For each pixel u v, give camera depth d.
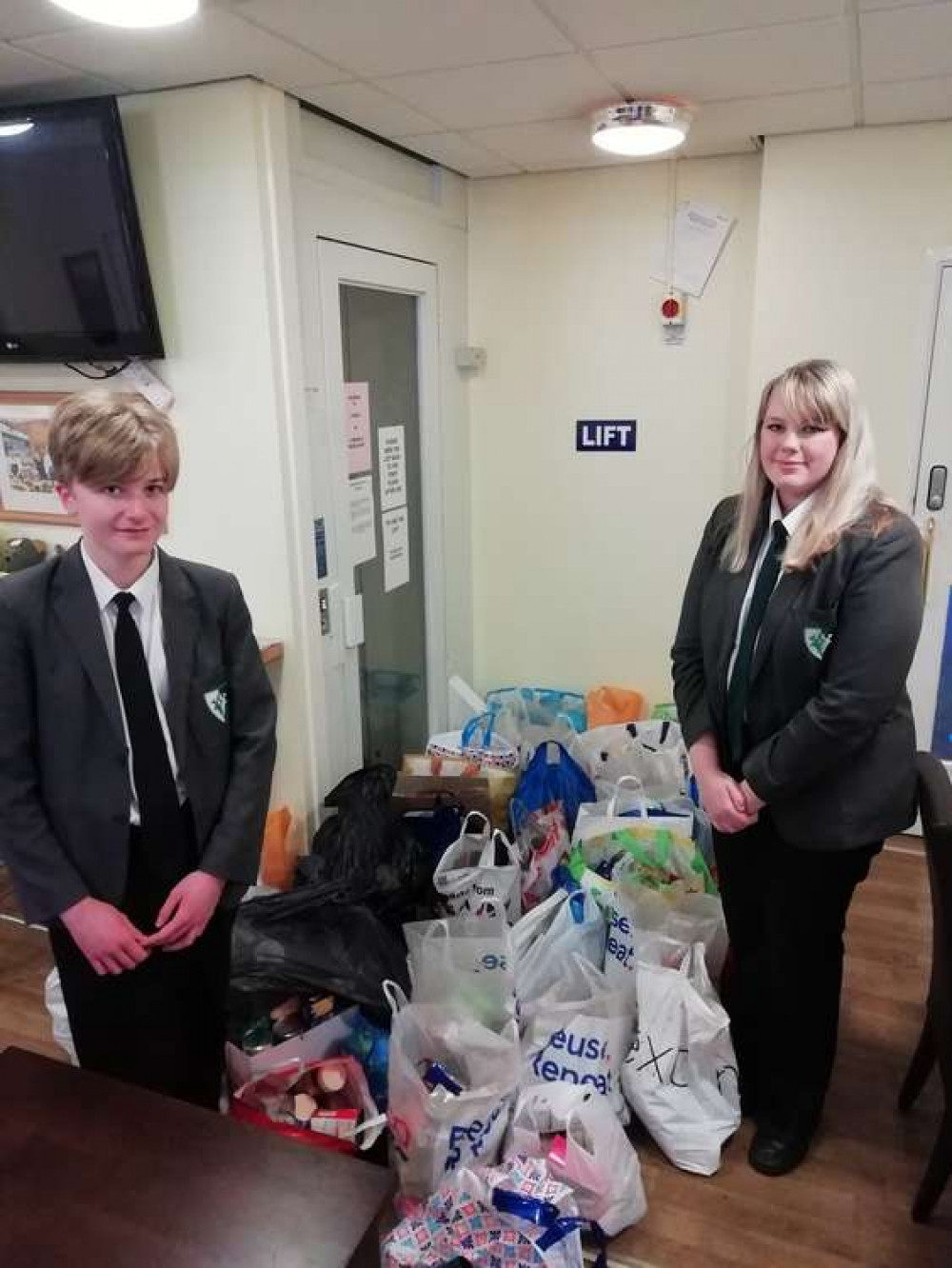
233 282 2.31
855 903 2.76
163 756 1.44
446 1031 1.77
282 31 1.84
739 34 1.88
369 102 2.34
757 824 1.80
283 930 2.00
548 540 3.48
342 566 2.75
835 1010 1.81
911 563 1.53
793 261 2.77
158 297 2.39
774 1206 1.77
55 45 1.91
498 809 2.75
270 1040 1.92
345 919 2.04
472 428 3.47
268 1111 1.79
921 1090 1.96
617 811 2.43
